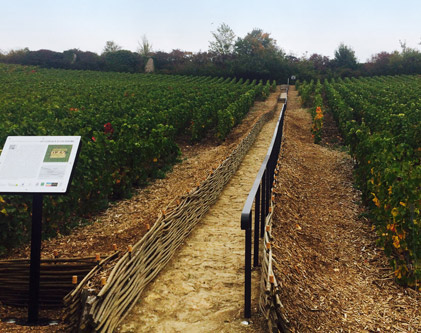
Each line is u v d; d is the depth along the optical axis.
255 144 16.31
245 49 68.38
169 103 21.80
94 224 7.52
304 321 4.04
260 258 5.59
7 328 3.76
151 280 4.88
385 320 4.38
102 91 31.34
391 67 64.12
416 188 5.35
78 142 4.16
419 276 5.10
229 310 4.23
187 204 6.38
